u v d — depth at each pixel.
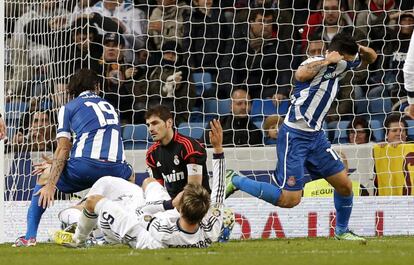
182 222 21.06
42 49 35.97
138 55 40.22
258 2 41.28
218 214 21.81
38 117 34.19
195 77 40.78
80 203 26.73
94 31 39.38
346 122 39.16
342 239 28.38
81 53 36.81
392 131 35.50
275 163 34.50
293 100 27.44
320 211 32.06
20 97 34.97
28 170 33.47
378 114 39.88
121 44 40.22
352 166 34.38
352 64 27.20
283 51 40.78
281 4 41.38
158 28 40.78
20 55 36.09
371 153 34.34
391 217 32.41
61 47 35.72
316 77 27.03
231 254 19.91
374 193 33.97
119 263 17.91
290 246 24.05
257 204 31.81
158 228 21.17
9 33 36.28
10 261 19.02
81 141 25.92
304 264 17.42
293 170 27.39
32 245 25.80
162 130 26.27
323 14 40.66
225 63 40.91
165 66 39.75
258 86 40.75
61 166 25.36
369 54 27.56
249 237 31.64
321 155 27.64
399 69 40.78
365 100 39.31
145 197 23.27
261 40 40.56
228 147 36.22
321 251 21.53
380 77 40.78
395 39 41.12
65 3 39.00
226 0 41.28
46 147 34.16
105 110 26.41
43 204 25.00
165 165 26.69
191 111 40.19
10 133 34.19
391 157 33.69
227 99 40.34
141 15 40.81
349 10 41.31
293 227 31.92
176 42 40.72
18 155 33.75
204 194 20.91
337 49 26.92
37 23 36.41
